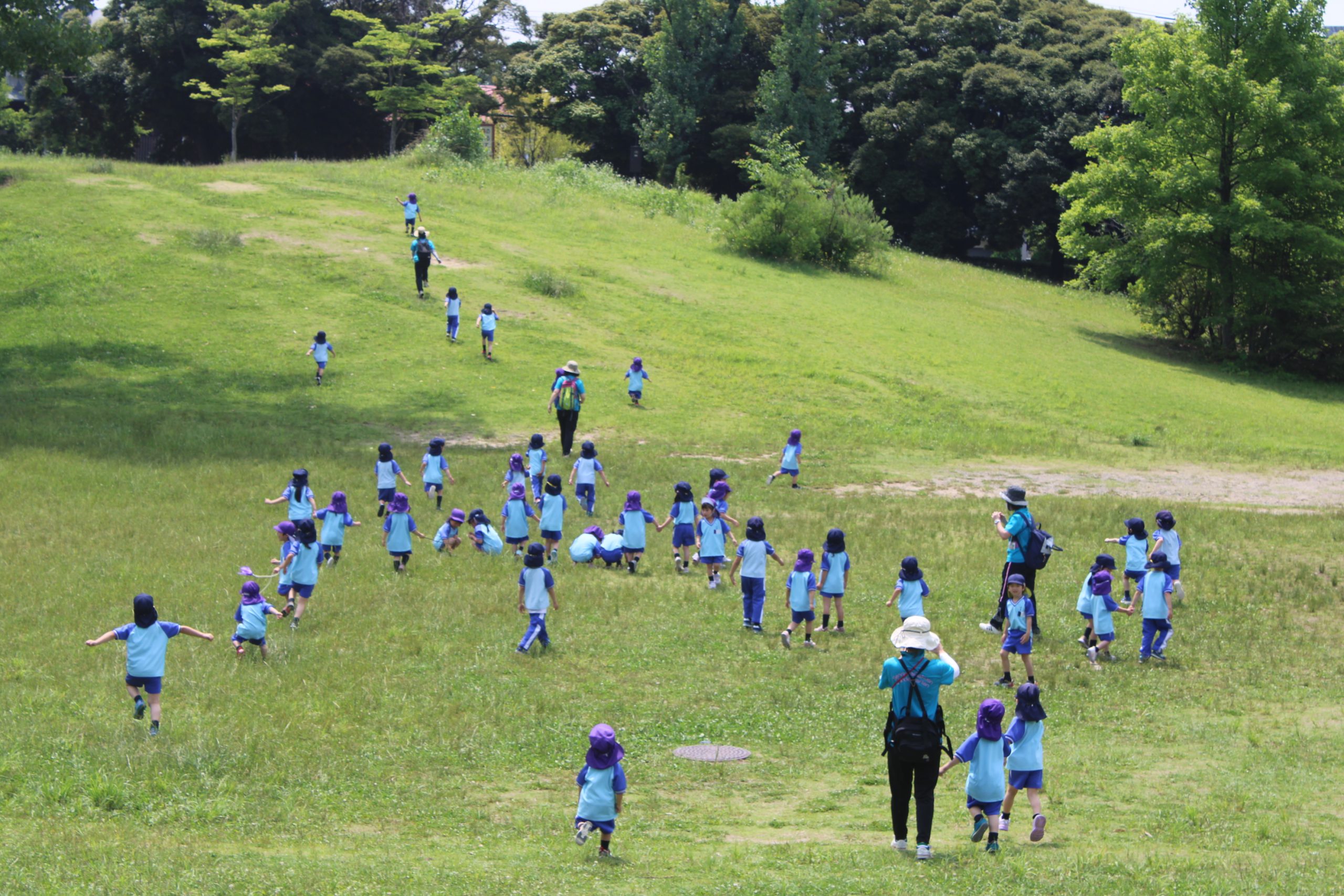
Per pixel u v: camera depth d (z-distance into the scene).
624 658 13.27
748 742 10.89
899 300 45.81
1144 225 45.03
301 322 32.69
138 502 19.09
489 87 83.00
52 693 10.72
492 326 31.73
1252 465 28.69
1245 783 9.74
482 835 8.13
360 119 72.12
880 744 10.91
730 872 7.08
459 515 17.67
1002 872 7.04
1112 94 59.78
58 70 35.62
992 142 63.53
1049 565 18.42
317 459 23.08
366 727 10.50
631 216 50.66
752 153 68.06
